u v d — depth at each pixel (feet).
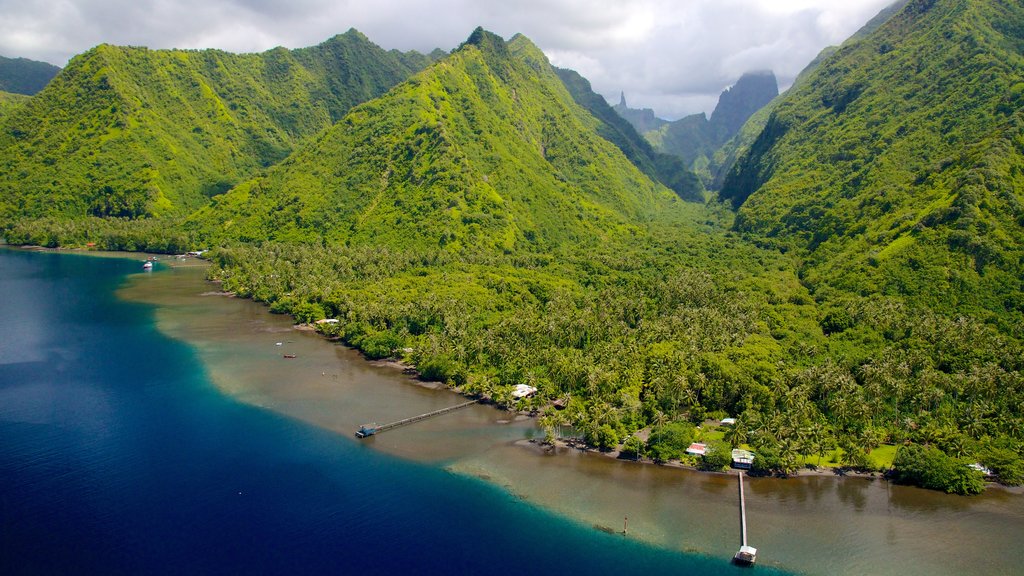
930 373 556.10
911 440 513.45
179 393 597.11
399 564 361.71
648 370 602.85
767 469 472.03
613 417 515.50
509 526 401.70
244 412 558.97
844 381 547.08
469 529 396.98
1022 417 512.63
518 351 653.30
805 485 458.09
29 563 350.23
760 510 424.87
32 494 415.44
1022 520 417.28
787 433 489.26
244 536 381.19
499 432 538.47
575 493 442.09
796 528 405.18
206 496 421.18
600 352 645.10
